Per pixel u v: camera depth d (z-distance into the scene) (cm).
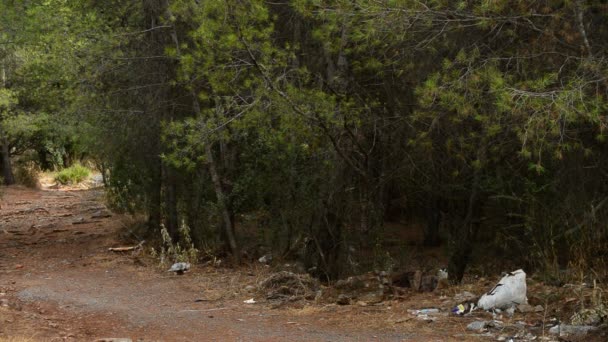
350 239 1265
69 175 3519
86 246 1641
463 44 941
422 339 750
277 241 1401
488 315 819
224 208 1383
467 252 1179
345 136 1156
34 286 1197
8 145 3394
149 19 1455
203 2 1084
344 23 917
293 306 977
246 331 848
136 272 1321
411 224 1695
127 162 1616
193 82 1195
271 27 1024
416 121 1035
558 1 844
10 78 2758
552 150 834
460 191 1240
